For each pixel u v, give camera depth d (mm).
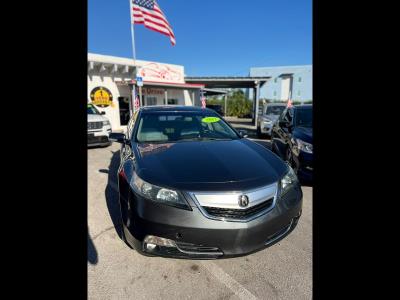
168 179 1966
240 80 17609
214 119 3613
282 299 1778
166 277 1998
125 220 2104
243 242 1863
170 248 1884
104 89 13133
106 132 7828
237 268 2102
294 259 2217
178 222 1827
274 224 1988
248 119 27141
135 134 3168
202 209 1836
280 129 5711
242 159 2371
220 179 1971
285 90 41062
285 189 2158
